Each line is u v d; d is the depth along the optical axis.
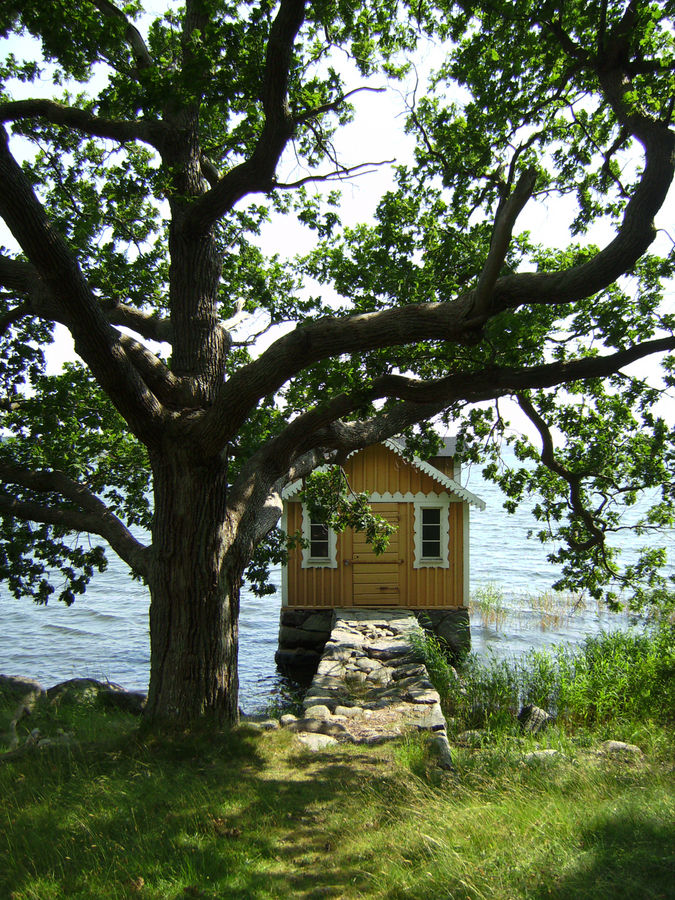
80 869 4.66
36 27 7.61
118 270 10.33
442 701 12.09
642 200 6.21
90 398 12.41
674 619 14.77
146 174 8.30
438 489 19.89
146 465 12.89
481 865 4.51
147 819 5.53
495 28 8.12
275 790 6.32
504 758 7.60
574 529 12.43
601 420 11.50
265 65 7.23
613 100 7.36
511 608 25.14
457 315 6.65
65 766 6.86
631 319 9.43
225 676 8.05
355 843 5.17
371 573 19.83
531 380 7.62
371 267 9.35
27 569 12.05
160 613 7.95
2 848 4.98
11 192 6.02
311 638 19.34
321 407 8.40
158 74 7.27
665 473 11.07
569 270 6.39
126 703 11.05
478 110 8.82
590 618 23.72
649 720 10.11
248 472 8.75
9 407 11.03
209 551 7.93
